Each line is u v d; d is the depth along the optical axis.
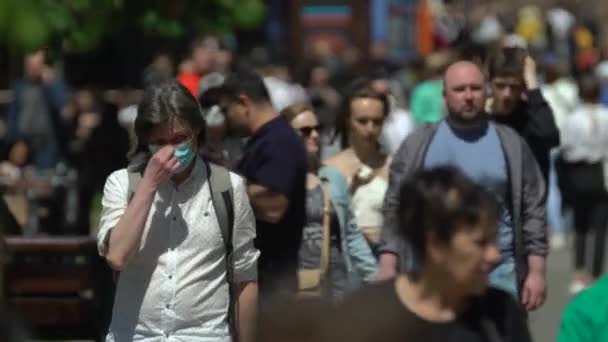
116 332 14.60
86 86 39.34
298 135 18.72
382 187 20.33
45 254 21.19
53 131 38.56
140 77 37.84
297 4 55.97
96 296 21.14
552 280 35.84
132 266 14.46
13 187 31.17
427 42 62.41
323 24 56.59
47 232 31.55
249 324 14.95
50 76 38.53
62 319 21.34
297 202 18.11
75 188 31.73
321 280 18.48
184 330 14.48
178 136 14.11
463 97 17.94
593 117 33.84
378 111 20.56
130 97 39.12
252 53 47.25
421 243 10.98
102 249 14.56
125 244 14.09
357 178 20.39
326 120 27.34
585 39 71.88
